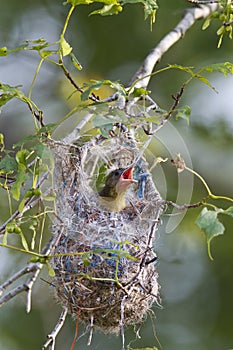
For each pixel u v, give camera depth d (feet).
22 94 26.00
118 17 47.09
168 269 47.03
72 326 44.21
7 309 43.06
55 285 29.32
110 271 28.58
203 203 25.23
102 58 47.47
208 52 47.37
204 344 46.26
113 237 29.17
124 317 29.19
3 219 41.47
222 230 23.80
